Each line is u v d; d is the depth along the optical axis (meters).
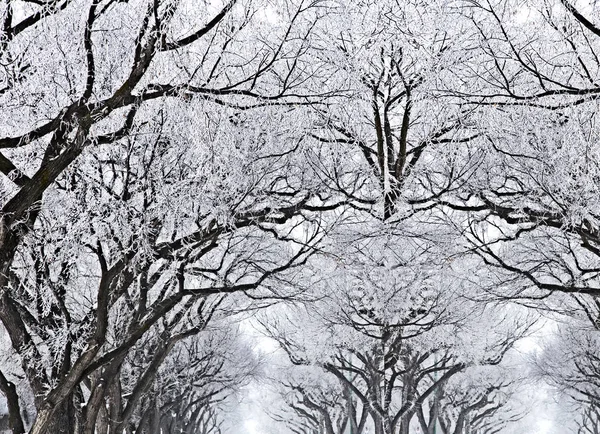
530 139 12.20
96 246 12.61
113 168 12.80
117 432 16.25
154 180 12.40
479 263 18.42
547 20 10.27
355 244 16.88
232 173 11.49
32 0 9.12
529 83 11.80
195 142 9.97
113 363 14.46
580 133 10.23
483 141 12.66
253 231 16.30
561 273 18.12
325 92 12.17
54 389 11.79
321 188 14.16
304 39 10.66
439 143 13.48
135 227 11.82
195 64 10.71
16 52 9.85
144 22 8.91
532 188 12.92
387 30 11.23
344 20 11.26
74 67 10.16
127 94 9.06
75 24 9.84
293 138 13.02
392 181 13.41
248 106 10.53
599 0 10.18
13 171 9.28
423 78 11.91
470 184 14.21
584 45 10.42
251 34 10.94
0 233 8.74
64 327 12.45
